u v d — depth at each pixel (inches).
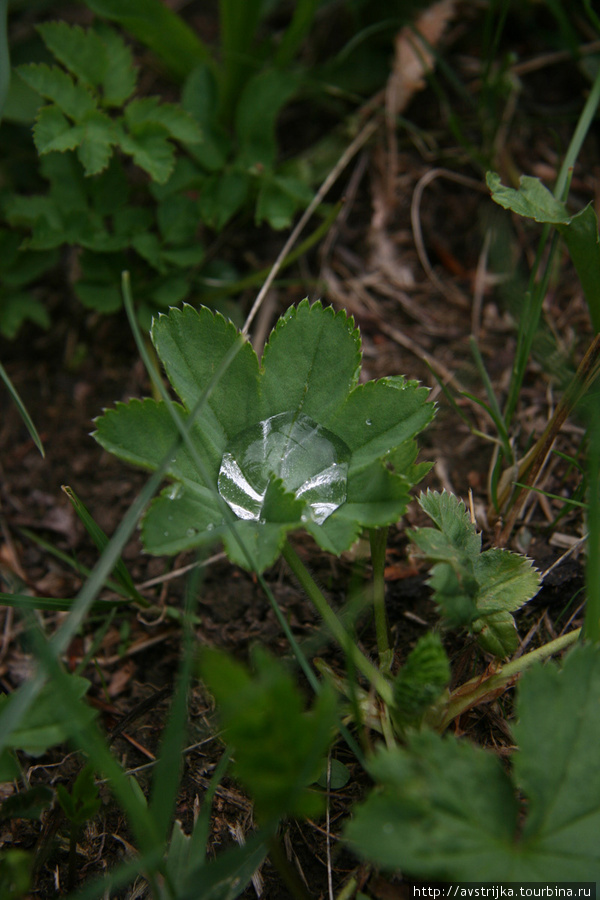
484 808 8.9
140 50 14.2
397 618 11.0
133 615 11.4
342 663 10.7
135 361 12.9
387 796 8.9
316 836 10.1
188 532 9.6
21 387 12.9
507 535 11.2
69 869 9.9
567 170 11.5
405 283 13.1
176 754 9.3
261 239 13.4
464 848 8.8
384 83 13.8
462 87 13.4
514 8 13.8
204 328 10.2
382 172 13.5
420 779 8.9
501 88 13.3
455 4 13.7
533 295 12.6
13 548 12.0
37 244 12.0
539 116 13.6
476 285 13.0
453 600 9.6
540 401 12.2
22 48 13.7
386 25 13.8
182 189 12.6
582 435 11.9
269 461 10.1
